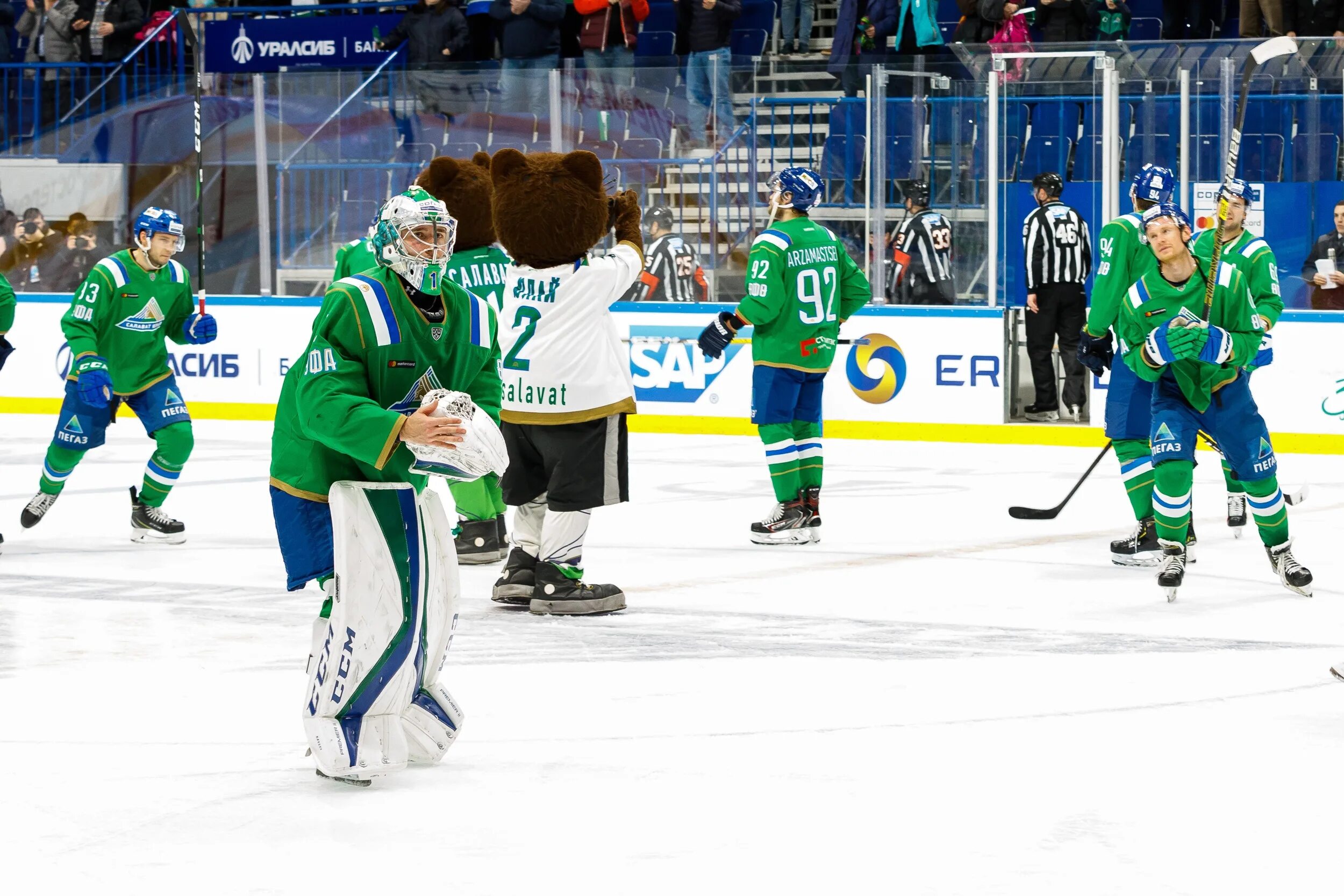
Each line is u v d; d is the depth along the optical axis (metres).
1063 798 10.78
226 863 9.57
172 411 22.23
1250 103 32.06
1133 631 16.39
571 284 16.98
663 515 24.67
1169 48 32.38
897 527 23.55
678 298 36.25
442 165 19.41
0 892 9.10
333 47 44.28
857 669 14.75
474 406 10.66
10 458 31.42
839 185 35.22
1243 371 17.19
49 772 11.52
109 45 42.72
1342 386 30.59
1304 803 10.62
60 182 40.00
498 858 9.64
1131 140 32.88
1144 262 19.75
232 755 11.96
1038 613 17.38
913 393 33.69
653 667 14.88
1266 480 17.31
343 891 9.09
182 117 39.41
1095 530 23.14
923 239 33.84
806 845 9.84
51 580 19.70
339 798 10.87
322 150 38.34
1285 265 32.19
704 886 9.14
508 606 17.98
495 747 12.16
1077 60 32.84
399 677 10.95
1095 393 32.41
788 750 12.01
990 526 23.56
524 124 37.12
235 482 28.50
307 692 11.12
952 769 11.48
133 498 22.61
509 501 17.58
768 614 17.45
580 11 40.34
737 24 43.59
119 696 13.84
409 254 10.84
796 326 21.91
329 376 10.66
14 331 38.84
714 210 36.06
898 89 34.25
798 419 22.44
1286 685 13.98
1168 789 10.98
